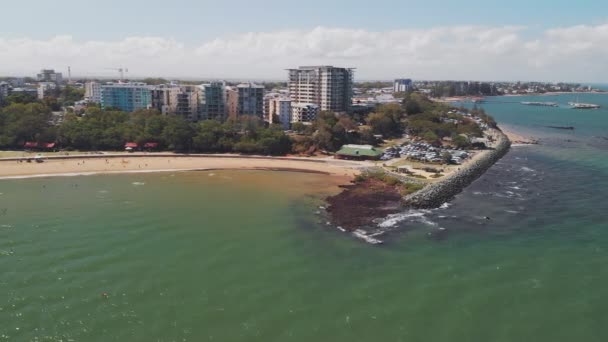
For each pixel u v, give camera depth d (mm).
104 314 67000
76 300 70500
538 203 127250
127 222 106375
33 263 82750
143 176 157500
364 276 80750
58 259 84750
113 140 196625
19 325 63750
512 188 145625
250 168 174750
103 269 81062
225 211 117188
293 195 134750
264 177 159750
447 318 67688
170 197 129875
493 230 104812
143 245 92500
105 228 101938
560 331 64688
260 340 62000
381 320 67000
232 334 63156
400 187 143000
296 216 114188
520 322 66750
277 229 104125
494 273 81938
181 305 70000
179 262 84812
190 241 95312
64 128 195750
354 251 92000
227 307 69750
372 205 125062
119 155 187000
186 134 199250
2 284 74688
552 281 78812
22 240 93688
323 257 88750
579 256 89250
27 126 191375
